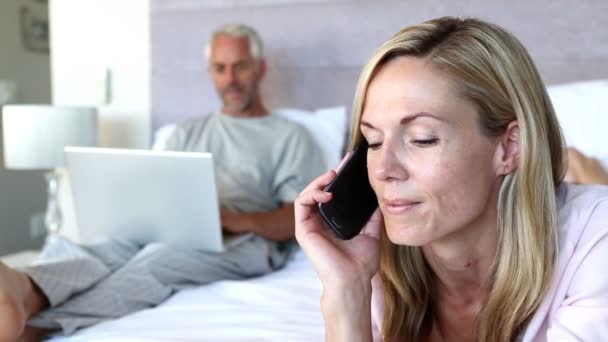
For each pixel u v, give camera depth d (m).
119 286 1.52
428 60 0.81
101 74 2.85
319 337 1.14
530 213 0.84
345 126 2.39
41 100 3.89
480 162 0.83
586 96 1.89
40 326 1.39
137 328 1.25
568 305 0.83
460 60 0.81
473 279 0.97
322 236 0.95
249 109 2.38
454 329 1.03
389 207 0.84
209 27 2.67
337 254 0.93
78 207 1.82
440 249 0.92
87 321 1.40
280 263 2.02
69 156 1.72
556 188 0.92
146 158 1.63
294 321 1.26
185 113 2.74
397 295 1.01
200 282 1.76
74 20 2.88
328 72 2.50
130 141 2.85
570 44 2.12
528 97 0.82
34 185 3.89
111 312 1.46
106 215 1.79
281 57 2.57
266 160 2.23
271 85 2.61
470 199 0.82
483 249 0.92
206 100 2.70
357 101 0.89
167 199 1.69
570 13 2.11
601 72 2.08
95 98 2.87
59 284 1.43
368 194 0.96
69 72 2.90
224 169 2.21
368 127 0.86
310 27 2.50
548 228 0.85
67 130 2.41
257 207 2.15
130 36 2.80
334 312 0.91
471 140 0.81
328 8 2.46
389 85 0.82
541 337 0.87
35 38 3.81
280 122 2.32
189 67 2.71
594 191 0.91
